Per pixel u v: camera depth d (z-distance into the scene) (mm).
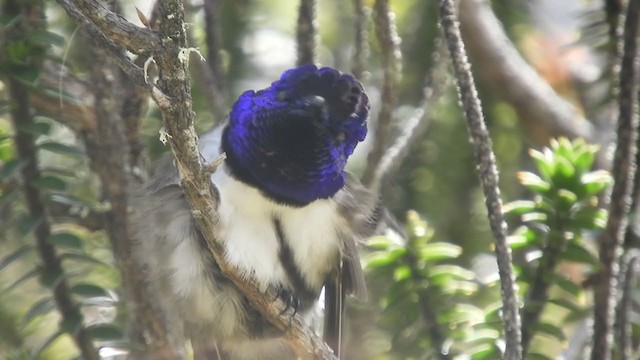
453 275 8945
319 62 11359
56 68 9172
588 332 8617
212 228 7176
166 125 6430
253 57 11086
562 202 8328
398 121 10812
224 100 9844
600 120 10984
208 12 9820
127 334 8594
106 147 8383
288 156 8578
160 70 6262
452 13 7496
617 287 8344
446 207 10406
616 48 9664
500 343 8359
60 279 8203
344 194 9062
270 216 8648
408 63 11031
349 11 11602
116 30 6047
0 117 9344
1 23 8117
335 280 9375
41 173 8484
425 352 8977
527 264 8547
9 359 8195
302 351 8070
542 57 11914
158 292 8633
